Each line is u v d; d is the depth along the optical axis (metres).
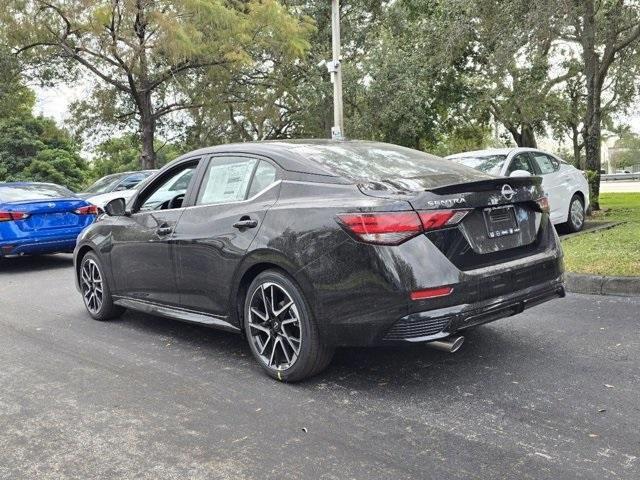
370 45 26.55
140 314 6.46
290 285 4.00
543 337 4.98
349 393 3.96
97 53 20.78
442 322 3.57
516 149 9.83
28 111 38.25
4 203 9.68
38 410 3.87
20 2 19.34
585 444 3.13
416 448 3.16
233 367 4.58
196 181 4.97
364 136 26.06
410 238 3.57
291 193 4.16
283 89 26.84
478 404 3.69
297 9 26.52
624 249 7.91
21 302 7.45
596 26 14.14
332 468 2.99
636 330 5.04
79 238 6.30
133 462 3.14
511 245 4.06
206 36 20.62
